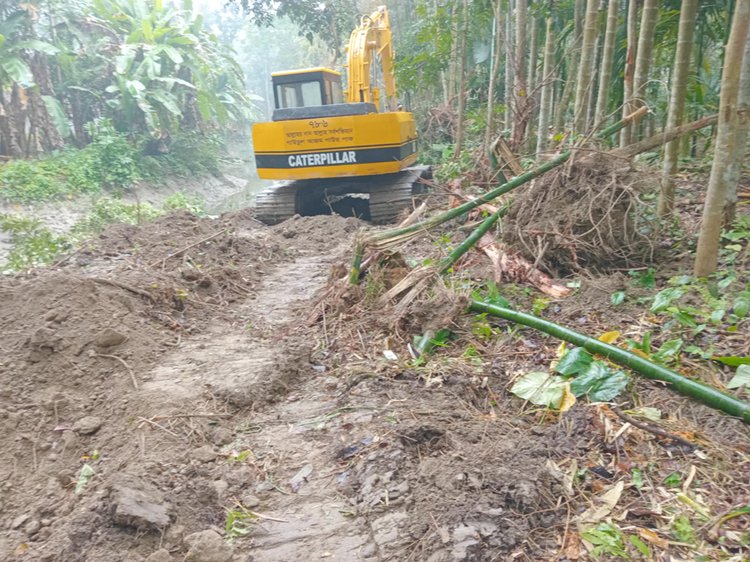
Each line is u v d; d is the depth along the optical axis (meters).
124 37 21.94
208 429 3.42
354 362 4.12
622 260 5.11
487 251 5.46
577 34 8.51
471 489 2.61
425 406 3.40
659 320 4.04
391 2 21.84
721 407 2.98
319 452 3.16
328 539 2.54
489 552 2.31
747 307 3.84
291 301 5.80
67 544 2.53
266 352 4.40
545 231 5.15
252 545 2.56
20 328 4.30
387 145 9.45
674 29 7.29
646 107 5.57
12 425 3.47
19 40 18.45
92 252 7.55
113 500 2.65
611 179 5.05
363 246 5.02
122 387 3.87
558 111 8.70
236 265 6.99
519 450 2.90
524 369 3.71
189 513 2.74
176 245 7.54
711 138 7.59
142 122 21.95
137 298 5.12
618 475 2.71
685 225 5.48
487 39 12.41
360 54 10.88
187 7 24.58
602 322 4.20
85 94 21.44
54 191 16.25
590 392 3.26
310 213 11.52
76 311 4.46
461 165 10.61
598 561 2.28
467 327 4.33
